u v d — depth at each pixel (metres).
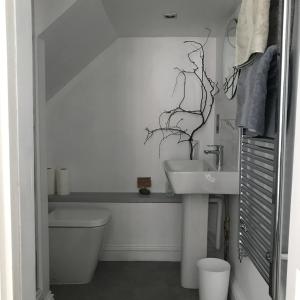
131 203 2.73
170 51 2.85
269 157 1.40
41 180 1.84
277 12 1.31
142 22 2.44
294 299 0.80
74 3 1.72
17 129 0.73
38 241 1.80
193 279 2.29
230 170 2.15
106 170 2.94
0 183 0.70
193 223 2.25
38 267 1.81
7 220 0.71
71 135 2.90
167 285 2.36
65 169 2.83
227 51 2.33
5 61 0.69
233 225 2.20
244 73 1.52
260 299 1.59
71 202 2.73
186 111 2.88
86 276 2.36
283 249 1.14
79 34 2.15
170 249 2.77
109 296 2.20
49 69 2.31
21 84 0.75
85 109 2.89
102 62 2.86
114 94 2.88
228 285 2.02
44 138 1.87
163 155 2.92
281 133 1.07
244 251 1.77
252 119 1.26
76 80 2.86
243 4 1.49
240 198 1.79
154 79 2.88
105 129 2.91
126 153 2.93
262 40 1.28
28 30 0.79
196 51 2.84
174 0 2.00
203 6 2.10
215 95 2.82
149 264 2.71
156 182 2.94
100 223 2.28
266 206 1.40
